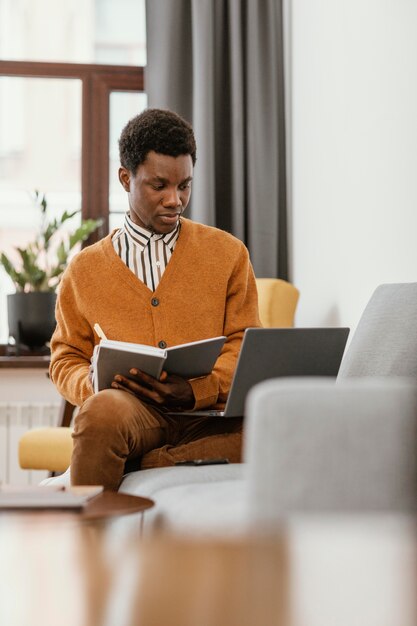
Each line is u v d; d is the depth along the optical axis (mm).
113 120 4535
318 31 3645
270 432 1096
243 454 2100
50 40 4531
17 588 684
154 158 2252
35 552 826
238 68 4141
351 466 1091
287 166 4188
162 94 4129
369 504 1089
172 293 2291
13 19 4512
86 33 4543
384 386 1114
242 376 1950
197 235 2385
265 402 1100
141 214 2314
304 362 2029
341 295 3303
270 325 3521
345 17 3275
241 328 2330
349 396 1100
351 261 3188
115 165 4531
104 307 2289
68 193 4566
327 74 3518
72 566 738
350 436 1091
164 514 1594
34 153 4555
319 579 636
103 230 4512
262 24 4168
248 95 4148
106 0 4555
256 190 4113
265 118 4141
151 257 2330
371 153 2986
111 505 1360
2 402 4250
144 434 1984
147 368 1958
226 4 4203
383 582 630
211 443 2080
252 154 4125
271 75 4148
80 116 4559
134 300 2285
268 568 662
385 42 2855
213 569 669
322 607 592
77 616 620
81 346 2346
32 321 4145
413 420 1097
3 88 4551
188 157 2295
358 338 2188
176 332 2271
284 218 4180
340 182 3332
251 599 610
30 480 4238
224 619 582
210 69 4086
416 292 2107
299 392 1100
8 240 4547
